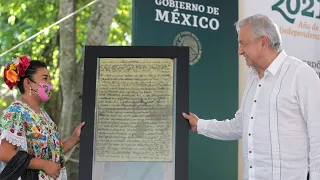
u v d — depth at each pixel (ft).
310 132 9.02
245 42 9.48
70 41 18.97
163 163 9.92
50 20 20.90
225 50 14.85
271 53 9.48
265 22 9.40
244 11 15.21
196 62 14.65
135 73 10.11
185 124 9.89
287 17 15.37
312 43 15.64
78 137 10.41
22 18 21.13
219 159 14.80
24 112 9.80
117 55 10.07
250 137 9.58
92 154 9.79
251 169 9.58
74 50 19.02
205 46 14.71
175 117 9.93
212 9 14.80
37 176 9.73
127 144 9.98
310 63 15.58
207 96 14.70
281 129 9.24
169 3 14.46
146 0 14.28
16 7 21.04
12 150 9.59
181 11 14.53
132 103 10.06
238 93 14.94
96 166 9.91
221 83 14.80
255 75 9.88
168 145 9.95
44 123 10.07
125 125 10.02
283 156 9.21
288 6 15.39
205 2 14.76
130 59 10.12
